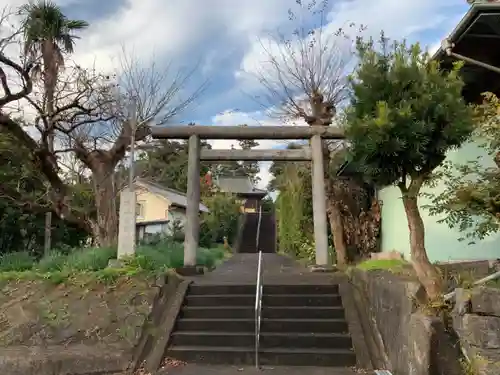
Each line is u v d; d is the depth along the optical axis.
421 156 5.92
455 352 5.43
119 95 14.99
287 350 7.53
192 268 11.15
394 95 6.11
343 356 7.31
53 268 9.88
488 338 5.14
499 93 8.62
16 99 12.37
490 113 6.48
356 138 6.02
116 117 13.57
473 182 6.83
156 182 33.56
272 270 13.30
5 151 15.61
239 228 37.31
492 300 5.25
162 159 26.67
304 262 16.69
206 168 42.88
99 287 8.73
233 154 12.67
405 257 12.63
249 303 8.92
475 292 5.43
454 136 5.89
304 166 18.81
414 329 5.80
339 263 14.32
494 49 8.09
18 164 16.42
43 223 21.05
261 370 7.11
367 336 7.62
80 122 13.41
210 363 7.52
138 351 7.56
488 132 6.36
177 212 32.22
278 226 30.06
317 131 12.45
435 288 5.96
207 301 8.97
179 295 9.01
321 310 8.41
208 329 8.23
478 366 5.09
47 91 12.71
